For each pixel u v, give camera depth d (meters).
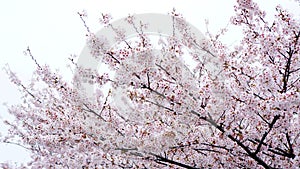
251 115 5.08
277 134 5.80
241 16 5.73
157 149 5.14
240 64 5.86
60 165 5.76
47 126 5.62
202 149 5.58
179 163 5.49
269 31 5.72
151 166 5.70
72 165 5.33
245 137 5.40
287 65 5.42
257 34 5.72
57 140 5.39
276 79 5.39
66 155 5.55
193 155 5.80
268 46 5.49
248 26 5.78
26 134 6.14
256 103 4.93
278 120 5.24
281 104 4.68
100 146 5.10
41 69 5.68
